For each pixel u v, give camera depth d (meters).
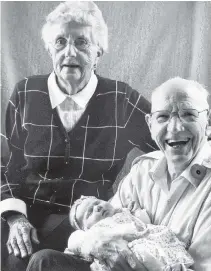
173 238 1.72
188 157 1.80
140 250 1.70
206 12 1.98
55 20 1.97
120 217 1.83
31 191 2.01
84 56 1.97
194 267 1.68
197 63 1.97
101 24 1.98
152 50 1.99
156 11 1.99
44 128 2.00
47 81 2.00
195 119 1.80
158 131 1.83
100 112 1.98
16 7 2.00
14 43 2.01
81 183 1.98
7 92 2.02
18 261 1.96
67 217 1.98
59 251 1.88
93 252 1.76
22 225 1.98
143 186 1.88
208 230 1.68
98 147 1.98
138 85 1.98
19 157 2.01
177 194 1.80
